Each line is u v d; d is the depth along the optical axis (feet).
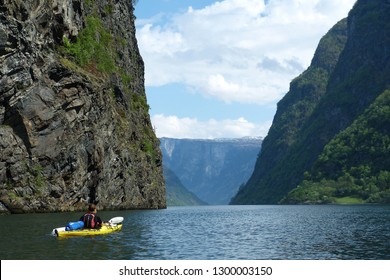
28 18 270.26
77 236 146.61
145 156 432.25
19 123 273.33
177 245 134.72
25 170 274.77
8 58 263.90
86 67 330.34
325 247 132.26
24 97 272.92
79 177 304.91
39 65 280.10
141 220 248.32
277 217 319.06
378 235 165.48
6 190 268.21
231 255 118.11
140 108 461.78
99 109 325.01
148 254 115.85
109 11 424.87
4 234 149.18
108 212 315.37
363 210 460.55
